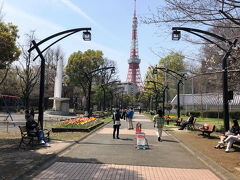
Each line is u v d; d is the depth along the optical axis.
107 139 12.30
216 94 19.41
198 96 52.53
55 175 5.62
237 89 14.28
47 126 18.50
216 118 41.94
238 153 8.66
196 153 8.73
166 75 34.22
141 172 6.06
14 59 12.73
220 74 14.70
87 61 54.09
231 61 11.15
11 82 47.50
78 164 6.75
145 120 31.80
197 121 32.28
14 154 7.75
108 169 6.26
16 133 13.71
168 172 6.16
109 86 58.41
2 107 47.69
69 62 54.41
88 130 15.11
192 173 6.14
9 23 13.66
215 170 6.38
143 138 9.76
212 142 11.56
